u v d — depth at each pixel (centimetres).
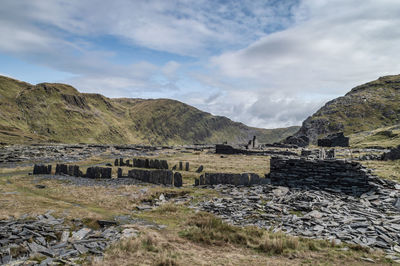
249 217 2131
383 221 1800
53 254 1355
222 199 2653
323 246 1523
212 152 9238
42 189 3291
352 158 5572
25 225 1677
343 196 2516
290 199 2427
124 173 4581
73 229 1789
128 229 1809
